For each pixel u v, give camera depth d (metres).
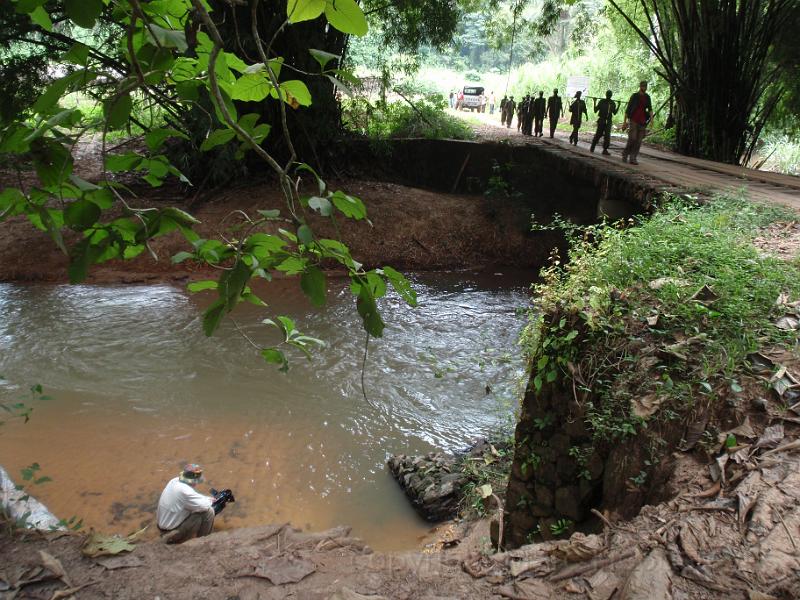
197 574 2.92
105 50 11.57
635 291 4.46
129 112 1.34
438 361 10.40
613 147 19.14
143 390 9.01
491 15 22.84
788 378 3.51
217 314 1.43
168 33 1.20
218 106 1.25
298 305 12.55
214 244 1.50
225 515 6.42
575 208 17.97
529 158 18.72
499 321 12.43
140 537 5.87
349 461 7.55
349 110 19.97
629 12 24.59
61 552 3.05
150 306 12.27
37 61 12.74
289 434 8.06
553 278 5.37
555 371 4.07
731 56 17.27
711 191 9.50
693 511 2.80
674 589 2.36
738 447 3.16
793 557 2.44
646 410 3.54
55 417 8.16
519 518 4.50
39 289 13.11
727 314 4.04
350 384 9.49
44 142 1.31
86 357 9.95
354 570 2.94
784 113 19.64
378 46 19.56
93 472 7.00
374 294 1.54
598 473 3.87
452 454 7.71
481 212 17.38
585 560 2.69
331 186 17.33
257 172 17.02
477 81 41.06
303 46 13.94
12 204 1.34
